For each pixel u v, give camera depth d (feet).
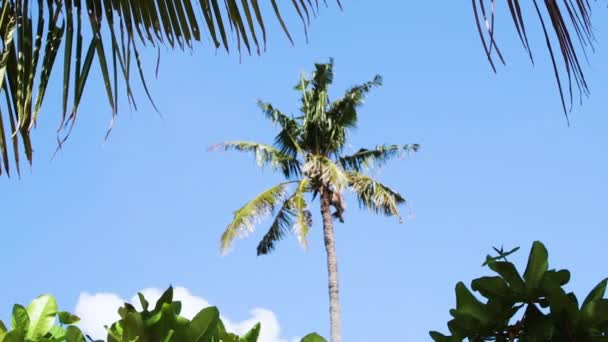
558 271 5.04
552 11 6.20
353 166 70.08
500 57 5.86
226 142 66.18
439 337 5.14
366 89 68.95
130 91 8.45
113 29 8.46
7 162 7.82
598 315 4.77
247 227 62.85
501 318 5.00
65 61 8.12
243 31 8.49
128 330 4.45
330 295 67.56
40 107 7.89
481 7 5.89
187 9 8.59
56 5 8.25
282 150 69.15
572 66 6.22
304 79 69.05
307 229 61.31
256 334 4.70
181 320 4.50
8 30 8.03
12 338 4.88
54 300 5.25
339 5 8.25
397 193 66.90
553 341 4.82
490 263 5.02
